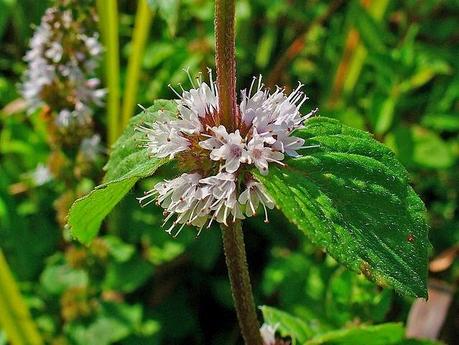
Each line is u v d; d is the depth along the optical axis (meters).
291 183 0.09
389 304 0.15
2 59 0.25
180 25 0.23
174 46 0.22
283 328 0.14
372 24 0.22
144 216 0.21
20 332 0.18
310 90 0.24
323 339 0.13
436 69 0.23
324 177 0.09
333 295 0.16
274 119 0.09
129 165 0.10
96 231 0.10
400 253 0.09
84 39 0.17
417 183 0.22
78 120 0.18
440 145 0.21
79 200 0.09
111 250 0.20
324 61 0.24
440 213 0.21
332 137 0.09
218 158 0.09
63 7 0.17
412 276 0.08
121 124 0.20
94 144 0.18
